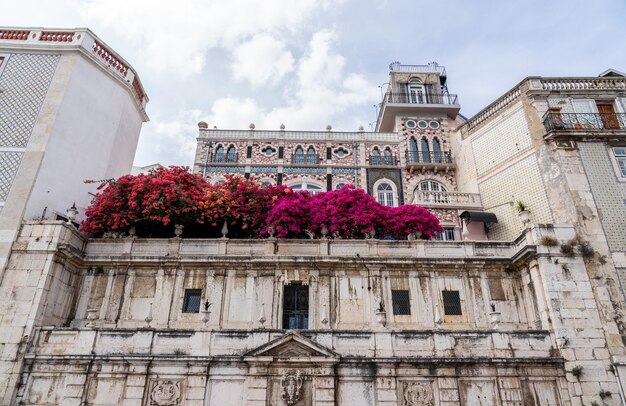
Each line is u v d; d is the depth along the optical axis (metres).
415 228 20.34
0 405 14.27
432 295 17.94
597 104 22.20
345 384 14.90
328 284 17.84
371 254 18.59
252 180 21.83
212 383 14.88
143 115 26.47
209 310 17.33
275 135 29.72
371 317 17.42
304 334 15.49
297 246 18.62
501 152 24.31
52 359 14.97
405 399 14.81
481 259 18.27
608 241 18.00
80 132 20.34
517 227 22.28
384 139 29.97
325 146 29.58
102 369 14.98
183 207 19.09
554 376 15.45
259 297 17.58
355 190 21.03
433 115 30.53
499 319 17.75
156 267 18.06
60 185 19.02
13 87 19.84
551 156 20.80
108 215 19.05
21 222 17.09
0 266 16.23
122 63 23.55
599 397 15.08
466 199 25.03
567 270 16.98
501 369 15.34
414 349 15.56
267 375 14.85
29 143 18.62
